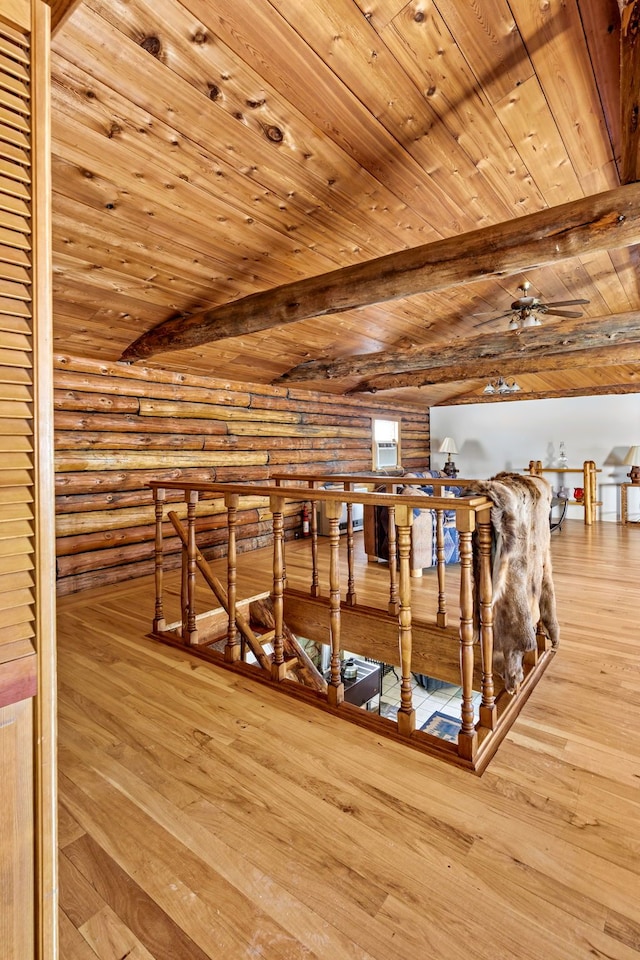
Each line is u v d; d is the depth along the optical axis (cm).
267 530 609
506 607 210
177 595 402
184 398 507
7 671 85
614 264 420
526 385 851
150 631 321
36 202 87
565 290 472
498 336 531
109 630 324
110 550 441
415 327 536
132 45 188
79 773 179
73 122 212
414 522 455
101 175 242
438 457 1014
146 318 385
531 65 221
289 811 159
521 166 284
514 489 214
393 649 331
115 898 129
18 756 87
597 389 808
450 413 997
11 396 84
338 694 220
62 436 405
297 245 325
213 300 374
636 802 161
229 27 188
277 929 120
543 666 260
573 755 186
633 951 113
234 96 215
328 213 299
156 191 259
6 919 86
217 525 539
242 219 291
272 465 620
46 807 90
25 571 87
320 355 568
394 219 314
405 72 218
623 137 225
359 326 505
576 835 147
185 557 313
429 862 138
